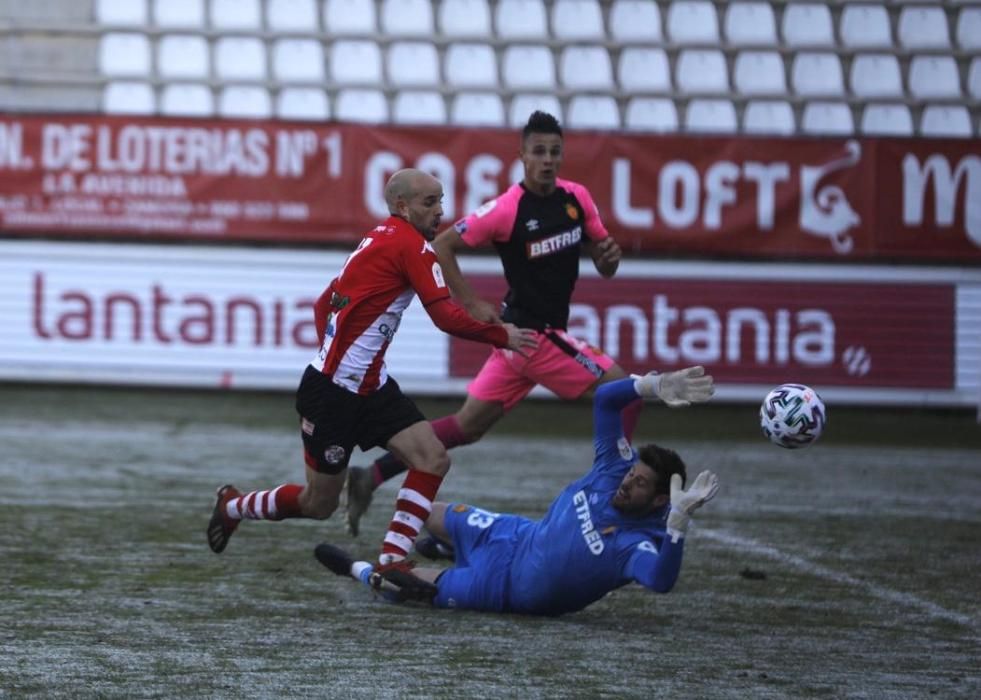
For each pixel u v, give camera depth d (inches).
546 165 969.5
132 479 1296.8
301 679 626.8
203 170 1924.2
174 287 1932.8
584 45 2255.2
